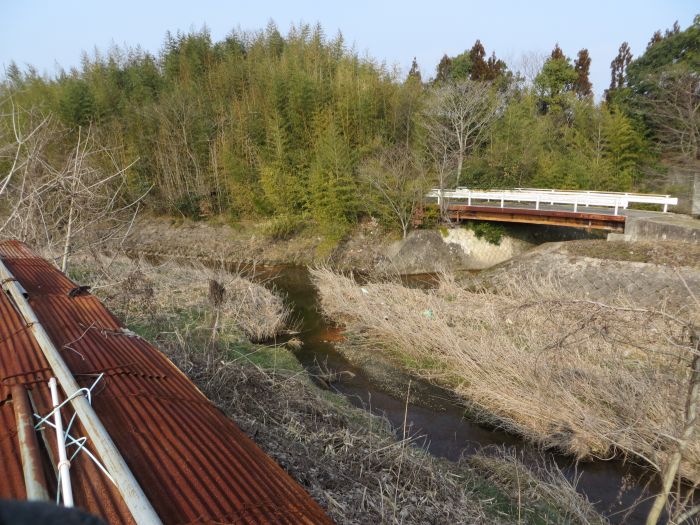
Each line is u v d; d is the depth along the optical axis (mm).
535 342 9203
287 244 23891
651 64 28484
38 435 2246
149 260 23547
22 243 6781
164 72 35188
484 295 13273
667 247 14109
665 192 24109
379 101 27000
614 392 7453
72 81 29812
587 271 14406
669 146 23906
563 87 35781
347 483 4941
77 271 12711
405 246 20781
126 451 2330
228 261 22391
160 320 9992
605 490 6602
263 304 13648
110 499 1915
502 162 24797
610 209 19156
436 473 5738
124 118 28391
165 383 3230
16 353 3061
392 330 11586
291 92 25812
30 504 548
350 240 22781
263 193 25484
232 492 2234
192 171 28219
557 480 6145
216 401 6012
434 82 32906
